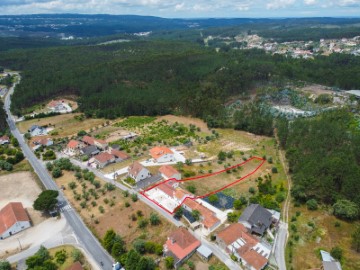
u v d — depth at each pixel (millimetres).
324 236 68938
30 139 138000
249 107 163750
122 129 149375
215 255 64562
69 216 80125
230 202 83500
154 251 66125
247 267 60875
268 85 199125
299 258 63469
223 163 106562
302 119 136375
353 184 76750
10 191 93875
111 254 67125
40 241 72000
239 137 134375
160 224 73625
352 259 62281
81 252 67750
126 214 77750
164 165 101812
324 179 80125
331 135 108062
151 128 149125
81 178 96875
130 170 95188
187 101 169000
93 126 156500
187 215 76688
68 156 116188
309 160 92000
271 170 101750
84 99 183500
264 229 70438
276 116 153125
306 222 73750
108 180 94688
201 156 111188
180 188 89250
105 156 106500
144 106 173750
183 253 63531
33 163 111812
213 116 156375
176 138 132375
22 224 75812
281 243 67938
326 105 171625
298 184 83250
